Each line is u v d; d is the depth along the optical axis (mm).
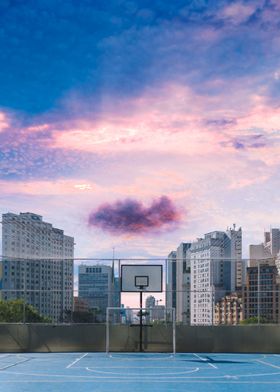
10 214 52938
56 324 31453
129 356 28609
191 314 31594
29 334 31281
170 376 19594
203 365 23719
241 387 16859
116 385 17172
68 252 54500
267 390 16250
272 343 31312
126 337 31406
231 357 28219
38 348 31219
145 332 31375
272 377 19406
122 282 31547
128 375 19844
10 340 31188
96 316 31531
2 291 32031
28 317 31719
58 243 54219
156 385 17188
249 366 23312
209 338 31422
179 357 28125
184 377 19312
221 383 17766
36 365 23516
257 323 31688
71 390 16062
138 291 31422
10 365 23516
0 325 31297
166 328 31375
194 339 31406
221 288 31953
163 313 31453
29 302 31859
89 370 21500
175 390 16094
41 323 31594
